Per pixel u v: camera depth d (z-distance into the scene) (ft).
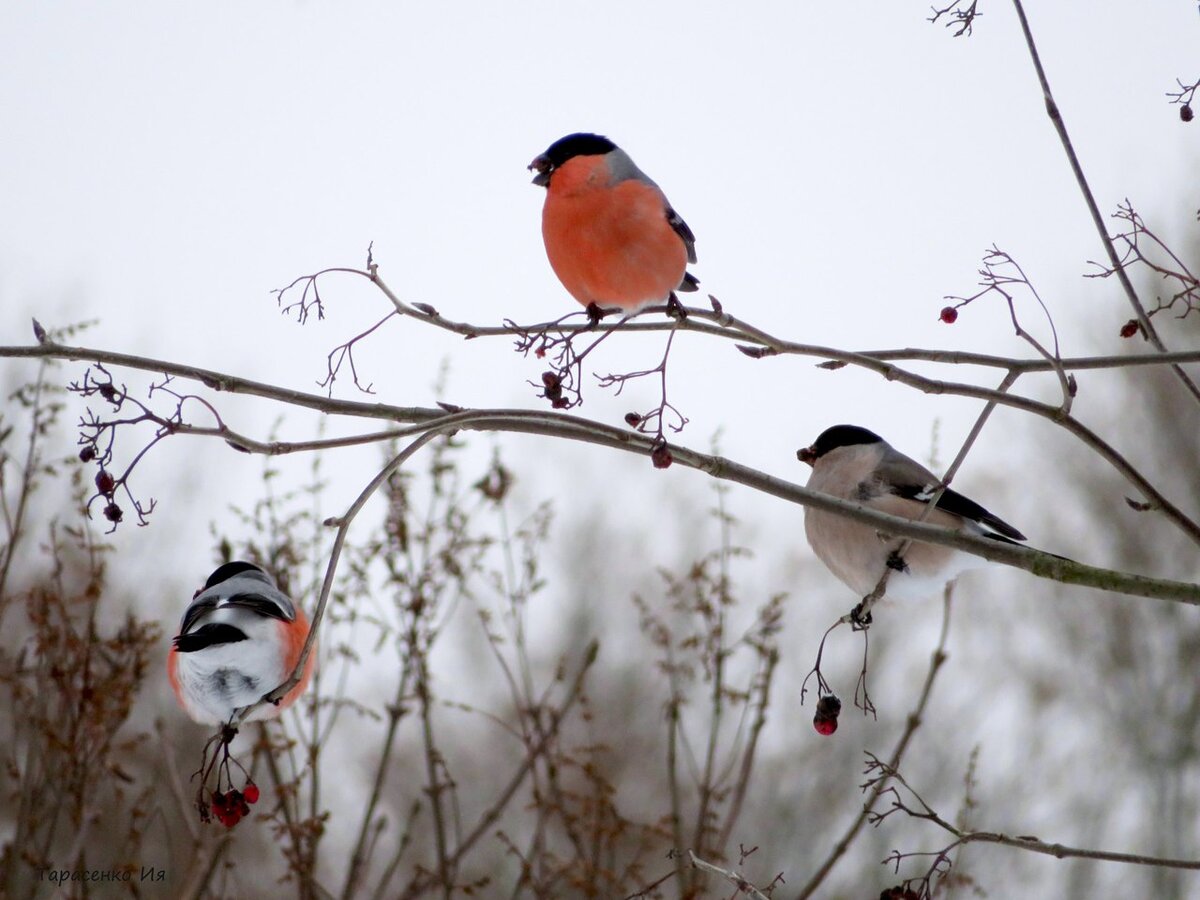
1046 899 60.23
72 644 30.81
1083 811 64.03
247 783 25.54
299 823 32.12
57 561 31.78
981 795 61.05
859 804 59.21
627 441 24.29
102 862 32.96
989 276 24.71
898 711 64.95
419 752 59.72
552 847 44.01
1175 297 25.07
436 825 32.89
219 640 28.37
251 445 22.48
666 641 36.01
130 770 37.47
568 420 24.07
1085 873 60.85
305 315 24.38
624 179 29.81
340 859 50.93
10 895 29.07
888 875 55.88
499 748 61.98
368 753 59.47
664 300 30.48
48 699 32.07
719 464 24.73
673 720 34.01
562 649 69.31
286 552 33.96
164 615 42.68
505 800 33.17
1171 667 70.23
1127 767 66.95
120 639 31.53
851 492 33.27
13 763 30.76
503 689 64.75
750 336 25.16
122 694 30.99
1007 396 25.07
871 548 32.40
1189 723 67.56
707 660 34.81
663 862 39.55
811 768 61.00
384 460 35.37
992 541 24.48
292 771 33.99
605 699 62.90
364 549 34.37
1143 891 62.08
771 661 34.42
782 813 57.72
